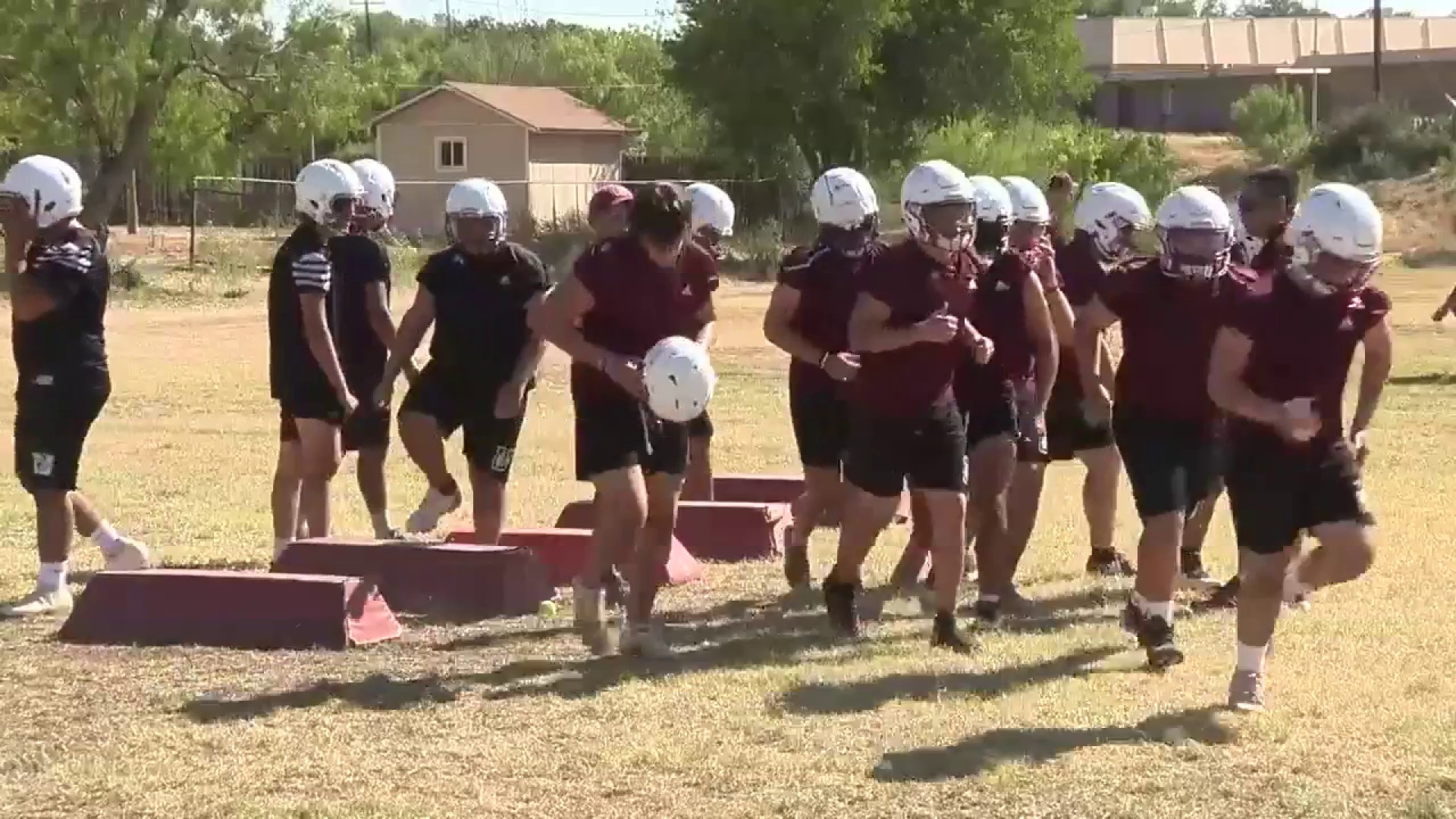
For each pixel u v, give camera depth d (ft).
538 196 355.77
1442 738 42.42
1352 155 385.50
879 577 65.16
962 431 52.11
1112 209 58.80
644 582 51.57
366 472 65.31
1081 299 59.52
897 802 38.42
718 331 182.50
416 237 318.65
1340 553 44.06
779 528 70.69
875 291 50.34
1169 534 48.98
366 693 47.78
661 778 40.27
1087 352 56.65
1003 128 327.26
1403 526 73.15
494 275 61.00
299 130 273.33
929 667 50.26
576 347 49.21
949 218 49.39
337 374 62.08
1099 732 43.27
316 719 45.34
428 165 357.61
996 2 319.47
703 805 38.47
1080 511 79.71
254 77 269.44
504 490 62.69
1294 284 43.06
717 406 123.24
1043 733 43.14
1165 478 48.85
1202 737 42.80
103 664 51.29
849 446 53.21
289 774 40.78
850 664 51.11
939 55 317.22
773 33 310.24
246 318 201.87
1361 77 498.28
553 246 290.56
